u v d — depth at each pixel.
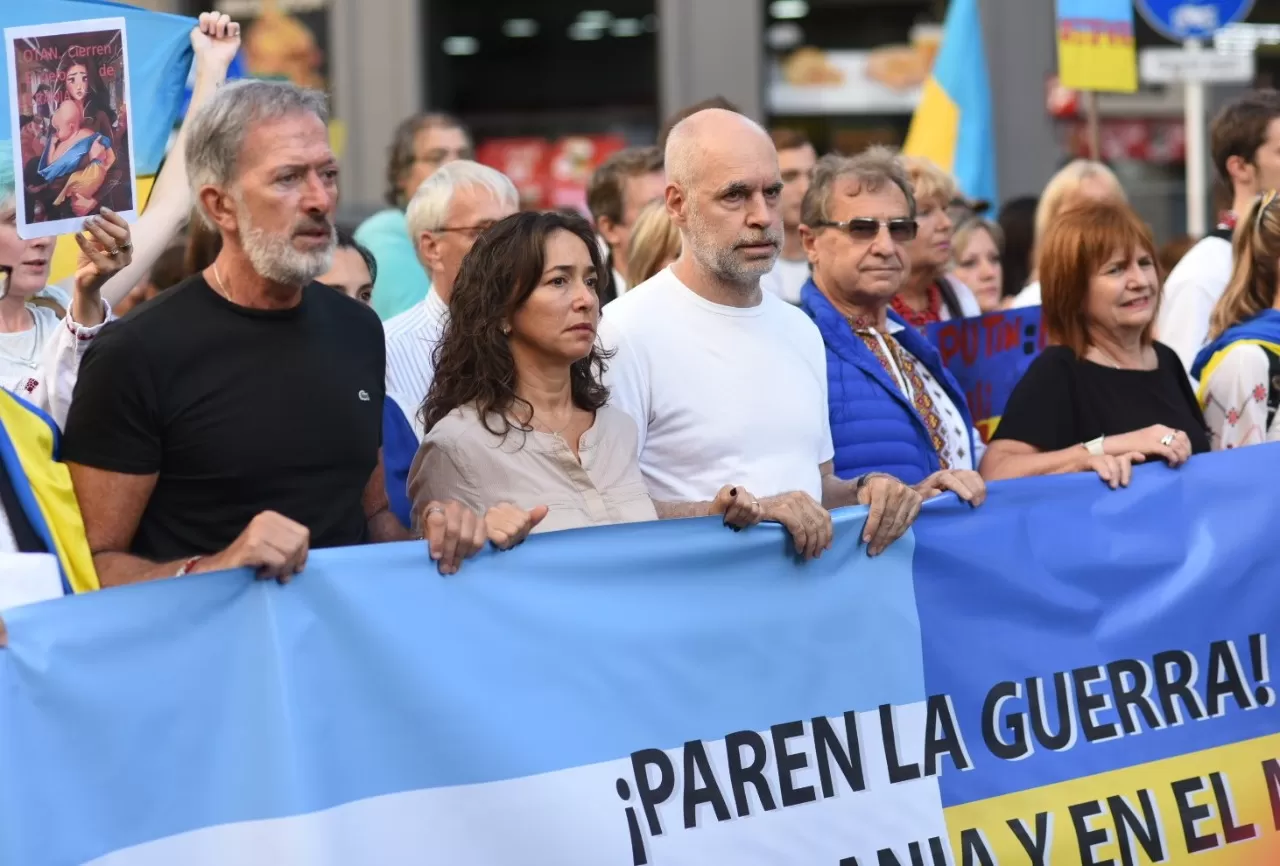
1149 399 5.88
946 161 10.38
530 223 4.72
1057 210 8.44
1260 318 6.06
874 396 5.86
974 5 10.38
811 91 17.53
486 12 17.91
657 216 6.62
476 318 4.74
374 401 4.71
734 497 4.59
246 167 4.38
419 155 8.77
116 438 4.27
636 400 5.14
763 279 8.16
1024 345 7.24
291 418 4.47
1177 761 5.25
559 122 18.02
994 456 5.83
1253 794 5.34
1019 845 4.98
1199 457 5.44
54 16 5.17
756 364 5.22
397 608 4.19
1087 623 5.20
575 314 4.68
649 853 4.44
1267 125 7.45
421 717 4.20
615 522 4.73
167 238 5.77
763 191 5.16
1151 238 5.86
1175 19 10.77
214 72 5.67
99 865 3.77
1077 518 5.23
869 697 4.84
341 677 4.11
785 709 4.70
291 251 4.38
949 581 5.02
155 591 3.88
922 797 4.87
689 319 5.21
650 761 4.47
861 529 4.88
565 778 4.36
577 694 4.40
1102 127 16.97
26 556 4.05
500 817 4.27
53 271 5.86
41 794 3.71
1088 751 5.13
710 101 7.34
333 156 4.49
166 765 3.88
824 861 4.70
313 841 4.02
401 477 6.03
